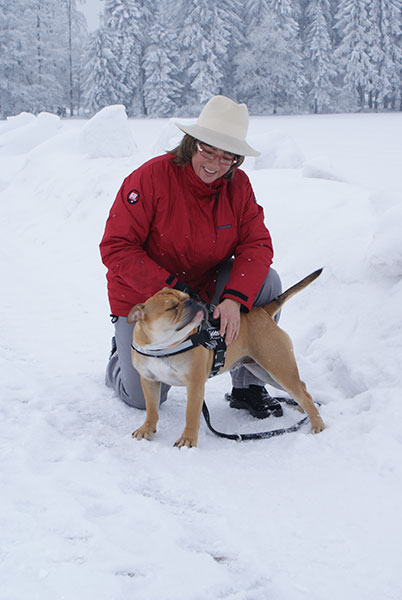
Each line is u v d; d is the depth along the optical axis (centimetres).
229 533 213
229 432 312
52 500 232
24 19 4725
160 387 312
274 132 993
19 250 811
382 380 336
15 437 293
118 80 4500
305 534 212
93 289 618
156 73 4272
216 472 261
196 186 299
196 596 177
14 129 1747
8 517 218
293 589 183
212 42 4250
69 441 295
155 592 178
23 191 1130
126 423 322
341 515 223
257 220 323
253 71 4347
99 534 208
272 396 360
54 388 369
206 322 286
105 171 958
